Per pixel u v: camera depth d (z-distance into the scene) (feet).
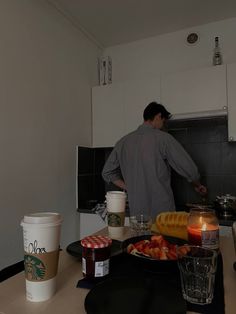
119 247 2.75
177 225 3.12
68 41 6.90
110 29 7.50
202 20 7.14
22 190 5.24
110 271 2.29
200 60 7.38
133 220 3.51
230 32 7.06
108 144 7.52
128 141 5.98
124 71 8.38
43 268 1.84
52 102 6.20
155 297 1.81
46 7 6.08
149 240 2.72
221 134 6.96
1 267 4.71
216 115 6.18
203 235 2.59
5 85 4.90
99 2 6.25
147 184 5.62
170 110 6.64
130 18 6.97
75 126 7.06
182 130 7.39
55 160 6.27
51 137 6.14
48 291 1.88
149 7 6.49
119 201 3.35
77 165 7.01
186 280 1.89
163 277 2.19
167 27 7.48
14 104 5.09
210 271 1.90
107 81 8.34
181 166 5.45
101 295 1.81
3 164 4.81
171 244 2.61
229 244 3.22
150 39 8.05
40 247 1.83
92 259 2.12
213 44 7.25
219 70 6.17
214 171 7.03
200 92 6.33
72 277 2.24
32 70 5.59
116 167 6.21
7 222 4.86
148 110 5.97
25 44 5.41
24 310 1.73
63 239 6.50
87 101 7.66
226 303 1.80
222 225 5.35
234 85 6.00
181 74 6.57
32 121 5.55
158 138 5.59
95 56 8.26
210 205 6.55
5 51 4.91
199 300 1.82
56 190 6.28
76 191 7.02
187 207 6.83
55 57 6.35
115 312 1.62
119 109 7.37
